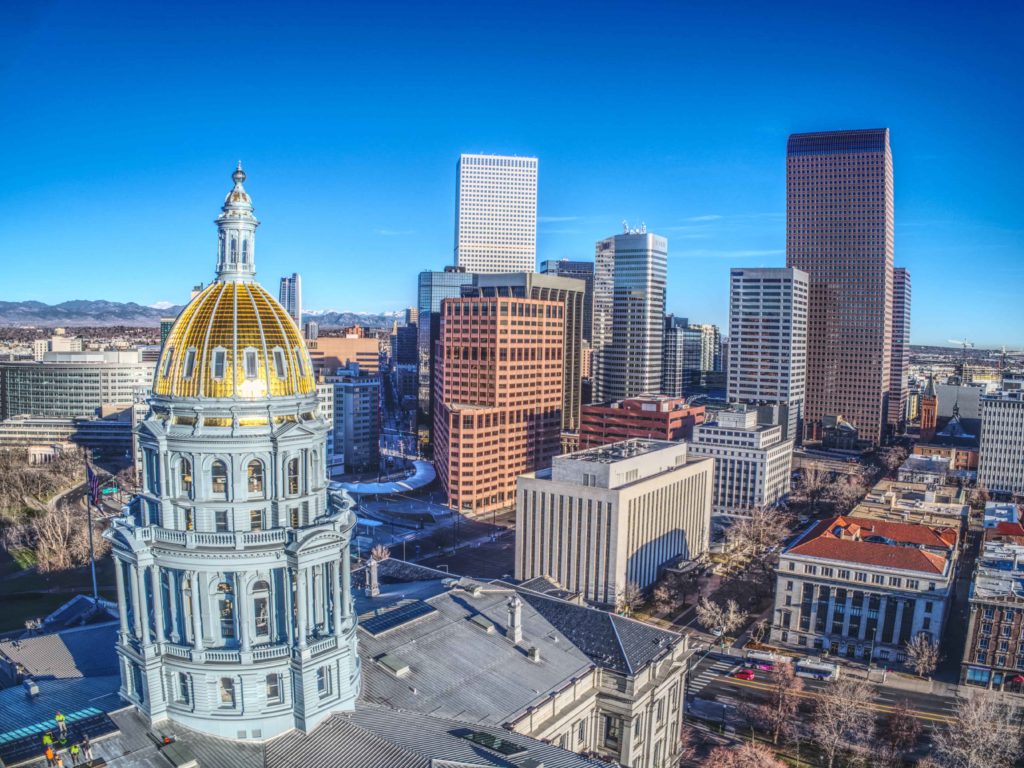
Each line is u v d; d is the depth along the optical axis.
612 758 108.25
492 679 98.44
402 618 106.12
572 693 102.44
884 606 167.50
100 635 108.00
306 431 79.69
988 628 154.88
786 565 176.62
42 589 187.62
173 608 79.38
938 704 148.50
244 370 78.44
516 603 108.19
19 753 71.00
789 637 176.88
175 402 77.50
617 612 190.12
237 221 82.12
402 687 92.06
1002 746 123.69
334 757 76.94
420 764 73.94
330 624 83.94
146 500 80.56
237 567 77.06
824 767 124.62
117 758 73.94
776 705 140.88
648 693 107.50
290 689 81.00
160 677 79.56
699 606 193.38
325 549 80.00
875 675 160.75
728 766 118.56
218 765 75.69
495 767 75.81
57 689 88.94
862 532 192.50
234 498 77.31
